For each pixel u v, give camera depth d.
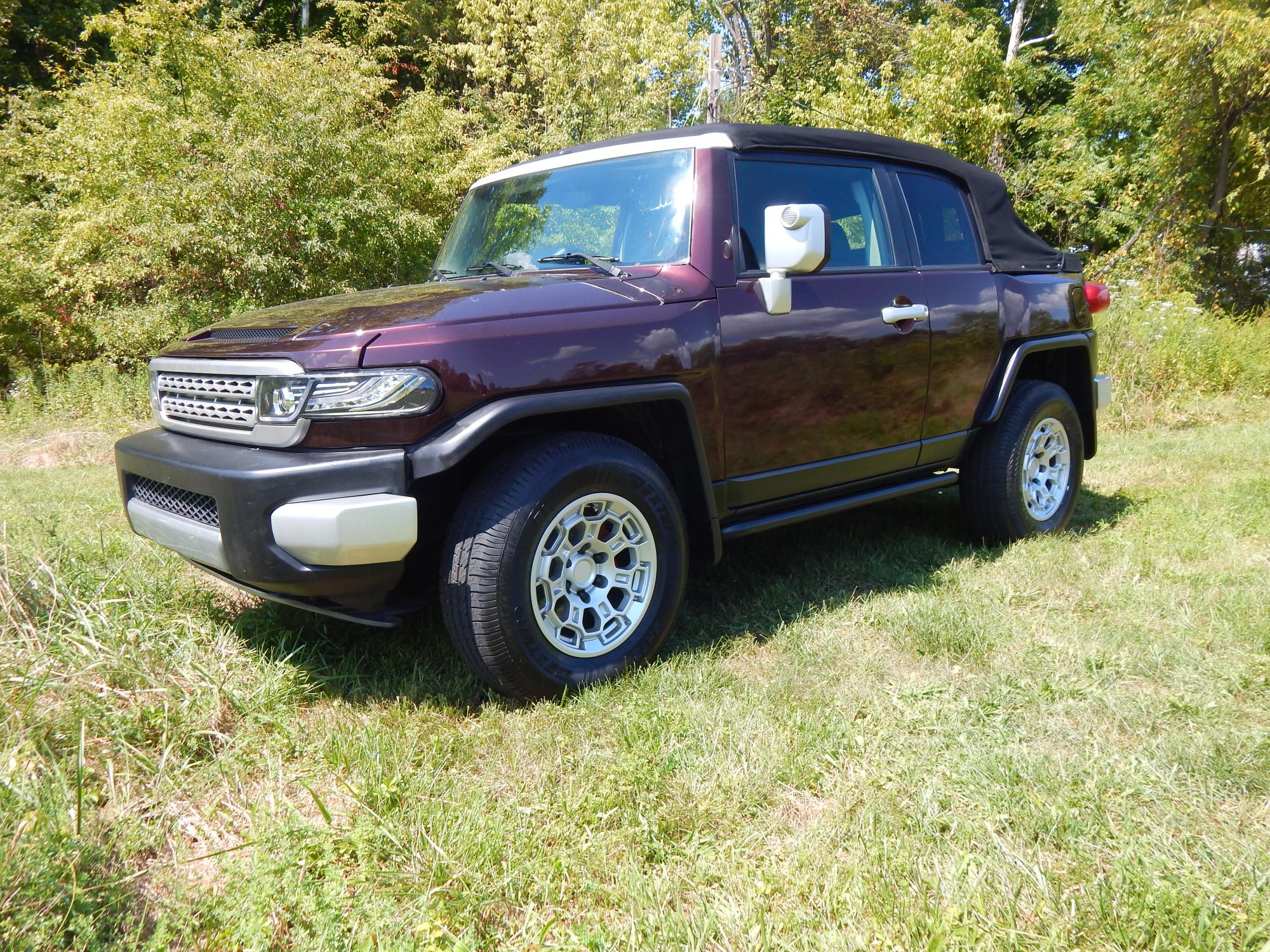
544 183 3.83
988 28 18.31
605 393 2.84
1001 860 1.99
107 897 1.83
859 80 18.61
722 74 22.22
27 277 11.02
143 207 9.78
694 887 1.96
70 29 17.33
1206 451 6.57
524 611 2.70
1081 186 18.47
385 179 11.06
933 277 4.03
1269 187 16.62
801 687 2.91
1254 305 16.77
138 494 3.10
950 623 3.31
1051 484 4.69
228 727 2.64
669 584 3.07
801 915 1.83
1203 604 3.46
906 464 4.05
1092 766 2.36
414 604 2.89
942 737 2.54
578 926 1.82
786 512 3.68
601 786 2.32
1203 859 1.98
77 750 2.36
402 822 2.15
